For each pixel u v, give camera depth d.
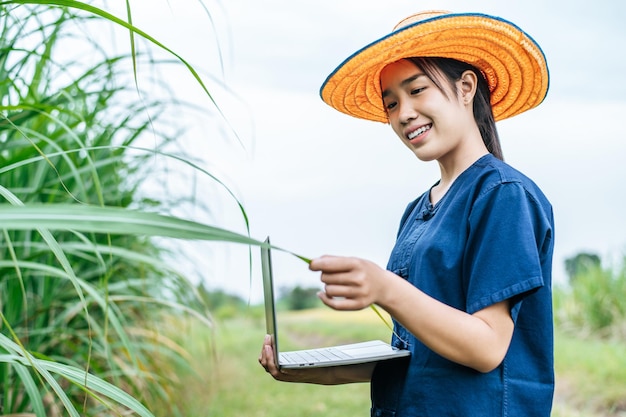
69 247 1.47
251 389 4.88
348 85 1.63
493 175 1.28
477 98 1.46
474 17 1.39
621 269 6.68
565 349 5.43
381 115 1.84
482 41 1.44
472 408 1.20
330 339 8.32
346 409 4.42
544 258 1.27
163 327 3.03
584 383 4.38
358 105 1.79
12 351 1.06
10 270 1.55
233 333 7.79
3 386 1.74
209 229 0.66
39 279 1.96
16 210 0.63
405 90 1.39
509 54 1.50
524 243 1.19
